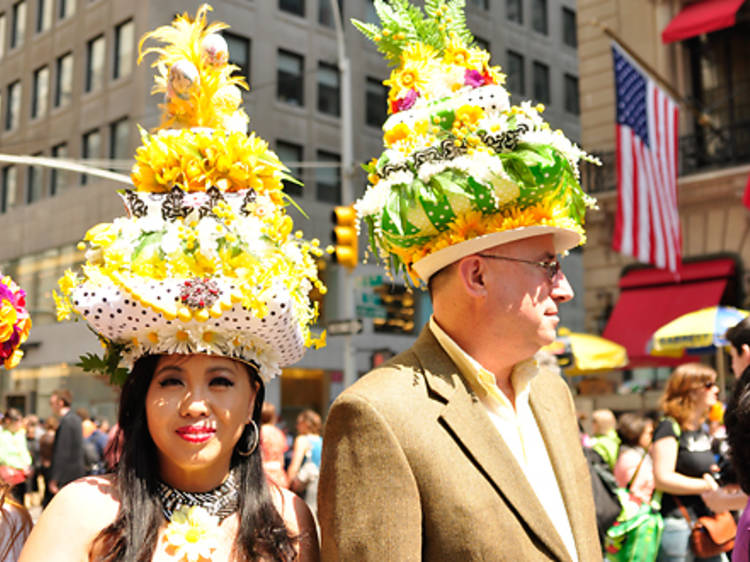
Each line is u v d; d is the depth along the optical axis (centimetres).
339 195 2306
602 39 1456
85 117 2264
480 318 217
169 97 223
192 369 193
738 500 364
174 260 191
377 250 242
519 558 195
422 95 235
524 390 232
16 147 2519
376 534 190
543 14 2766
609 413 704
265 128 2158
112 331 194
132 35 2120
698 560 406
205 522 193
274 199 215
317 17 2320
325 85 2316
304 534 212
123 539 183
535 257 219
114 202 2131
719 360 846
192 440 191
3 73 2617
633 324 1300
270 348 204
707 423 610
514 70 2611
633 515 409
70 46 2352
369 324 2233
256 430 208
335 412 205
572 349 1030
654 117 1023
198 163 204
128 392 199
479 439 205
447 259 219
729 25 1216
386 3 255
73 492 189
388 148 229
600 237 1422
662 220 1000
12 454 321
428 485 196
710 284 1272
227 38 2127
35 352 2380
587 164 1448
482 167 207
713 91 1333
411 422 200
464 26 251
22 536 248
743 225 1267
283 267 201
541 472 223
